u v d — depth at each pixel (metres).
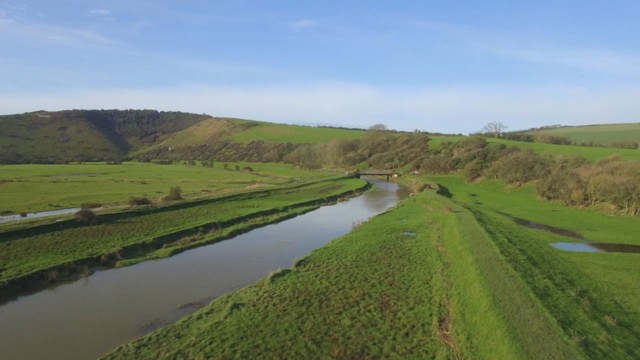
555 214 51.75
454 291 22.73
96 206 48.66
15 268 25.88
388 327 18.80
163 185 77.00
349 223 45.97
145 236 34.94
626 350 16.61
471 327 18.19
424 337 17.95
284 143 164.38
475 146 106.94
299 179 93.75
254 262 30.00
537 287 21.91
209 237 36.84
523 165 76.56
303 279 25.03
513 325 17.05
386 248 32.31
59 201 54.06
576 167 67.88
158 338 17.52
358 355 16.41
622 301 22.97
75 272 26.91
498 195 71.00
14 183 72.38
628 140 109.56
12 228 32.09
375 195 74.25
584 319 18.88
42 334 18.34
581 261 30.42
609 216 50.16
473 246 29.02
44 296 23.00
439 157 110.12
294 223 45.72
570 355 14.95
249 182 85.56
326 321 19.30
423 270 26.84
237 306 20.91
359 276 25.66
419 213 48.84
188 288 24.42
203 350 16.50
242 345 16.92
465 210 45.69
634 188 50.50
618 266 29.28
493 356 15.48
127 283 25.23
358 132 182.25
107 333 18.52
